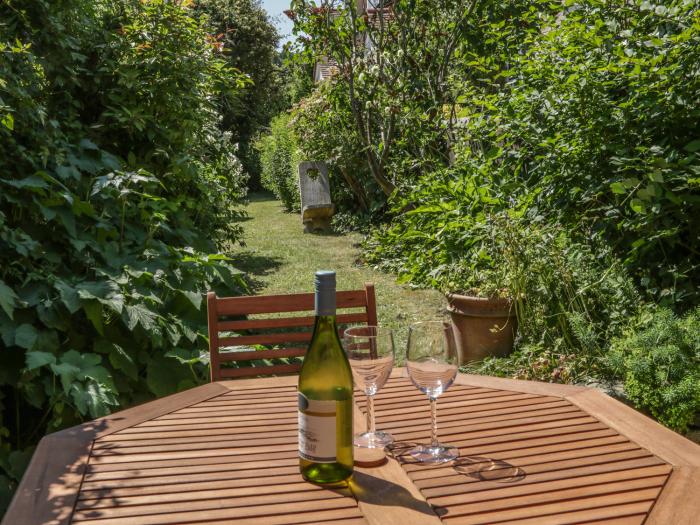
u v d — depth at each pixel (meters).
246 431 1.48
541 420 1.50
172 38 4.77
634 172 3.76
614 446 1.35
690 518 1.06
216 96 6.12
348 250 9.55
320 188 11.66
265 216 14.79
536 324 3.98
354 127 8.53
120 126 4.58
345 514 1.10
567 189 4.25
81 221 3.73
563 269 3.93
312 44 7.14
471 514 1.09
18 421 2.94
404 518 1.07
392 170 7.78
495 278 4.18
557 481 1.20
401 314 5.85
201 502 1.15
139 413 1.59
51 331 3.06
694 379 2.78
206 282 4.16
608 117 3.81
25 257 3.18
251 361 3.89
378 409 1.60
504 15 6.10
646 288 3.87
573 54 4.08
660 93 3.58
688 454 1.30
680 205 3.61
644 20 3.89
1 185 3.29
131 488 1.20
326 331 1.32
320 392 1.30
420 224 5.70
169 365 3.45
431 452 1.32
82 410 2.79
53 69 4.18
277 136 16.11
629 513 1.08
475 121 5.14
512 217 4.29
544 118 4.35
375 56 7.34
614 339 3.45
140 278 3.54
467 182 5.11
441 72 6.99
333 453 1.18
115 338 3.37
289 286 7.19
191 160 4.87
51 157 3.67
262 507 1.13
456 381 1.81
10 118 3.22
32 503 1.14
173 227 4.68
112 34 4.66
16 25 3.85
